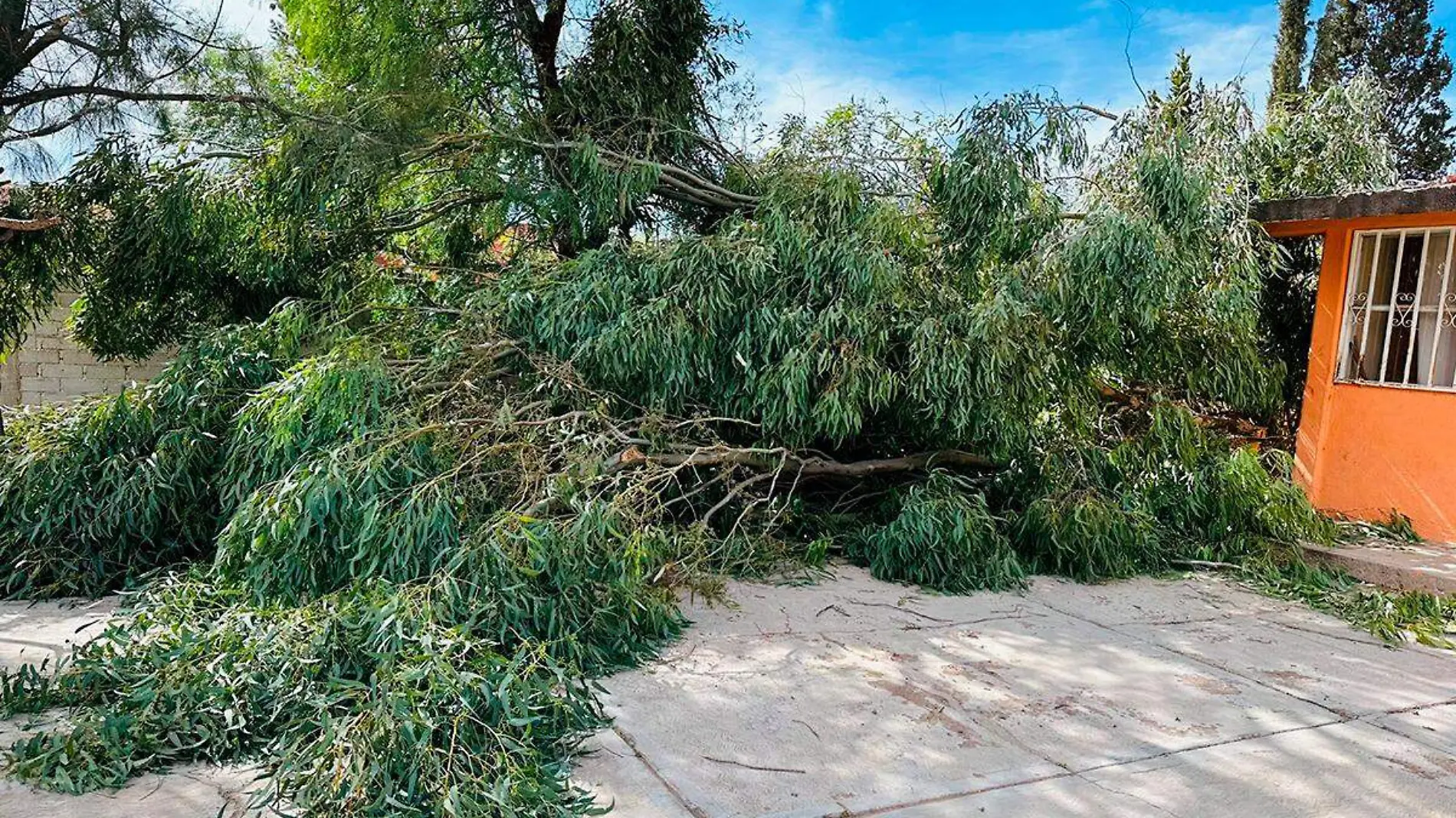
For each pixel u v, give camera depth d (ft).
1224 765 8.77
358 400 12.50
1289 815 7.84
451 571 10.21
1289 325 21.86
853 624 12.78
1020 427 16.01
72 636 11.07
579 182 18.07
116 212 17.02
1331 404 19.72
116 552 13.02
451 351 14.23
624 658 10.88
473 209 20.04
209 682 8.55
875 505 17.44
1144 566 16.60
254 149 17.21
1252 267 17.78
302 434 12.51
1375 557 16.43
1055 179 17.56
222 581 11.32
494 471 12.55
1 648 10.62
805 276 15.35
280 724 8.25
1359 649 12.56
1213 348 18.12
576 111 19.36
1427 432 18.13
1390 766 8.87
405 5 19.65
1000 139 16.66
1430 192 16.53
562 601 10.64
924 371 14.99
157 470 12.88
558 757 8.32
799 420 15.10
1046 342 16.20
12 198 16.55
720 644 11.72
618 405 15.16
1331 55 38.32
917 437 17.04
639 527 12.46
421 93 17.71
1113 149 17.95
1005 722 9.61
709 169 19.90
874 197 16.67
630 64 19.21
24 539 12.89
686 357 14.73
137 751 7.84
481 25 20.01
